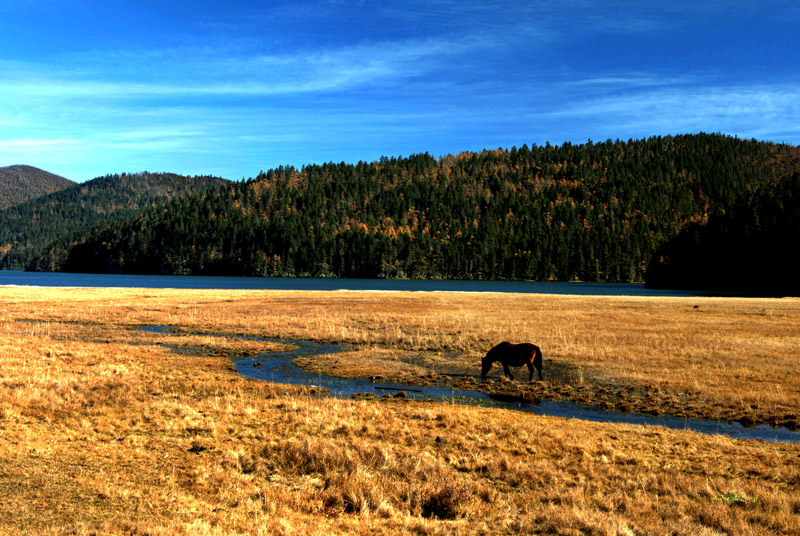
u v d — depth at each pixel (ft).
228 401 50.39
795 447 38.83
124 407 46.68
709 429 45.62
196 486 29.45
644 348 83.56
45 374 57.67
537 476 32.45
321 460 33.78
